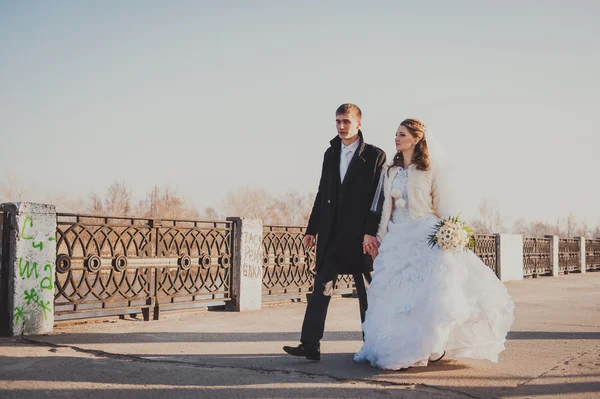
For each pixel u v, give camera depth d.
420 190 4.60
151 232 7.26
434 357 4.55
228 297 8.45
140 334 6.03
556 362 4.77
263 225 9.11
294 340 5.79
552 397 3.65
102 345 5.29
